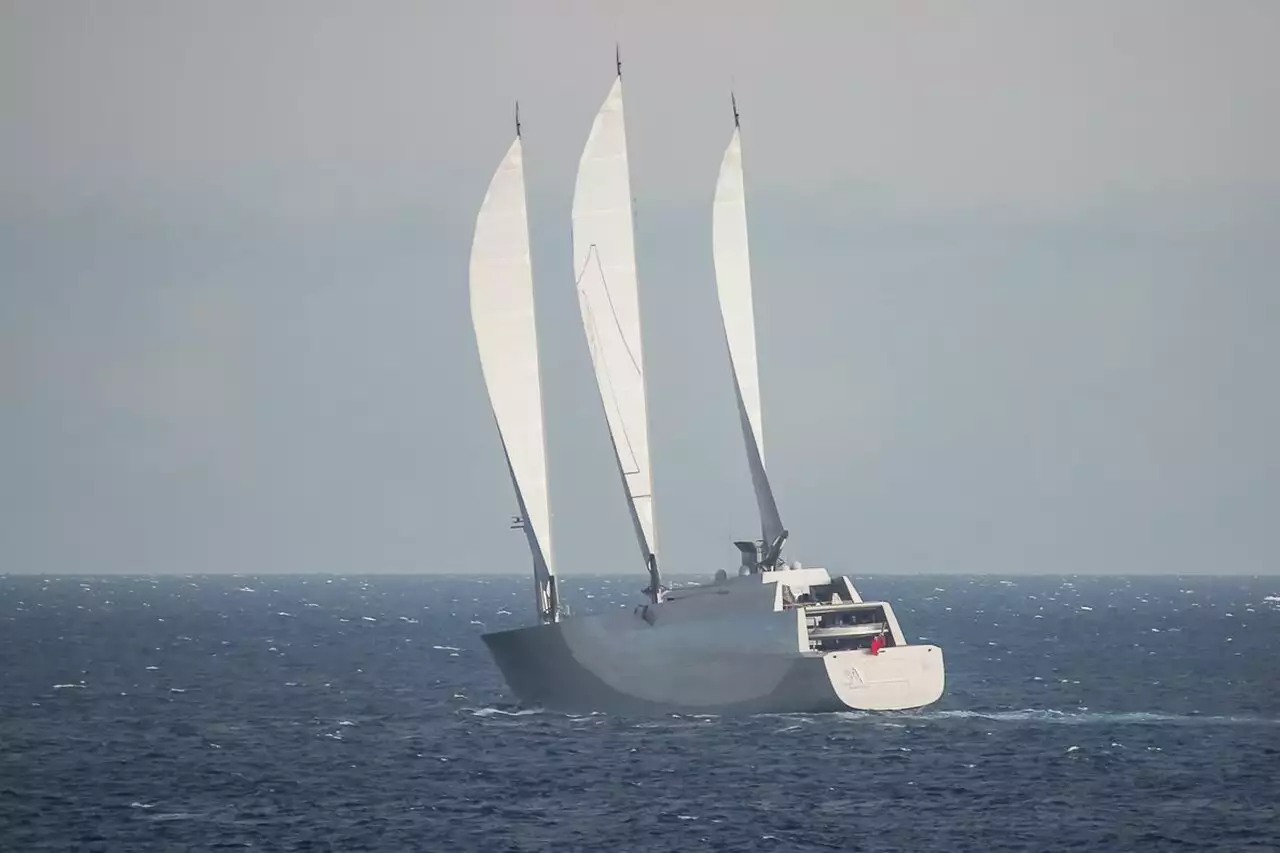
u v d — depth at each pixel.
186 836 195.50
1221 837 191.62
